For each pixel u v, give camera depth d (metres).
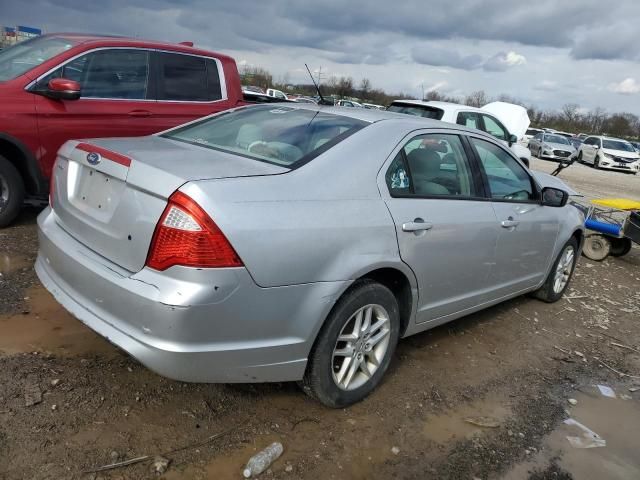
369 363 3.16
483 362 3.95
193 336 2.33
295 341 2.63
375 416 3.06
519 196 4.36
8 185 5.14
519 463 2.86
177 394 2.96
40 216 3.18
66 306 2.69
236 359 2.48
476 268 3.79
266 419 2.88
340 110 3.56
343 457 2.69
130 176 2.50
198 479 2.41
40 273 3.02
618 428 3.34
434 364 3.79
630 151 26.17
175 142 3.26
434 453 2.83
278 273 2.48
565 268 5.38
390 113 3.66
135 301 2.35
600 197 14.84
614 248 7.95
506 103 17.48
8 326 3.40
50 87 5.15
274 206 2.51
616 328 5.05
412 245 3.13
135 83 5.89
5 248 4.69
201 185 2.36
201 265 2.29
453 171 3.66
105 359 3.18
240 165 2.73
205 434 2.69
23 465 2.32
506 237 4.02
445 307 3.67
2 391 2.76
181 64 6.30
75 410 2.71
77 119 5.41
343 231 2.73
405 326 3.41
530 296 5.48
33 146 5.18
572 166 25.70
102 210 2.65
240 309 2.41
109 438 2.55
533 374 3.89
